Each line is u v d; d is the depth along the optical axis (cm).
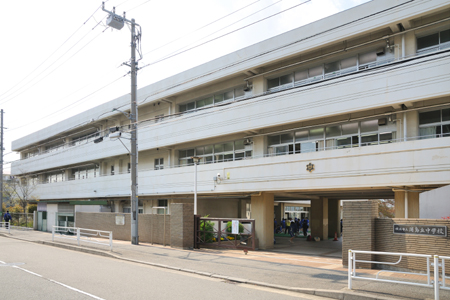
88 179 3328
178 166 2659
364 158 1568
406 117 1579
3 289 848
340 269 1154
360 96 1602
